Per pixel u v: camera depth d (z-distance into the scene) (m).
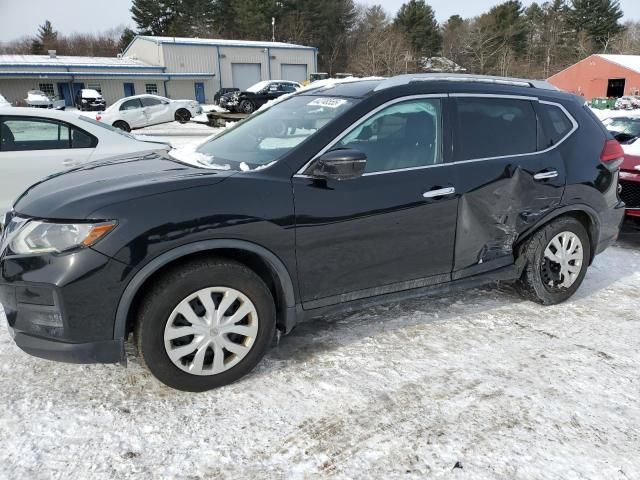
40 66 38.19
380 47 52.53
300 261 2.89
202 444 2.43
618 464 2.33
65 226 2.43
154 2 69.06
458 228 3.38
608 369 3.12
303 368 3.07
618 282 4.59
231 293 2.74
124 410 2.66
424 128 3.29
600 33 70.81
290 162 2.88
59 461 2.30
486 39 58.53
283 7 65.44
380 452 2.39
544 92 3.87
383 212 3.06
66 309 2.43
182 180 2.68
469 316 3.81
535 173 3.62
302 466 2.30
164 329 2.61
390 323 3.68
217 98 38.88
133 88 41.91
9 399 2.72
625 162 5.75
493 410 2.70
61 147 5.48
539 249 3.79
